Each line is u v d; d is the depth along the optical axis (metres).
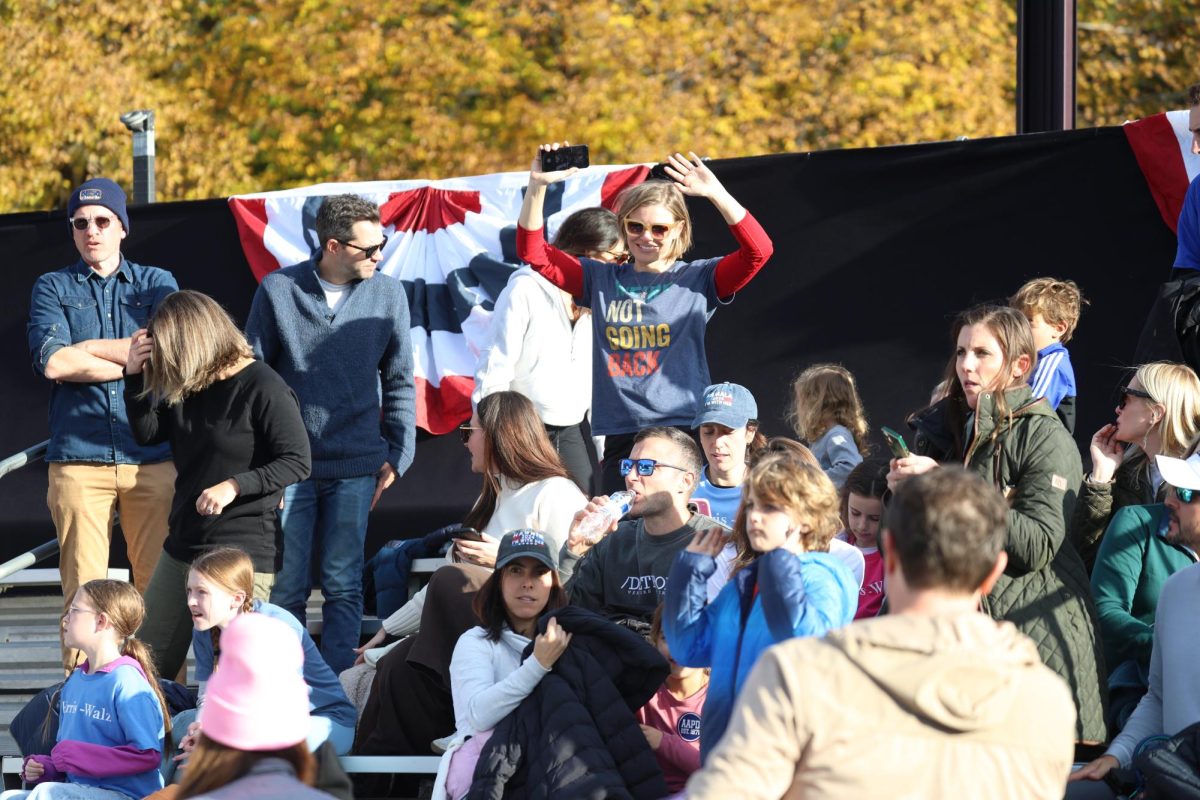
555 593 17.64
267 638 9.98
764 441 20.91
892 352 25.69
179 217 29.12
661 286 21.27
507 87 65.38
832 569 14.06
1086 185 24.89
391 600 23.78
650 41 64.25
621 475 21.02
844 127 64.75
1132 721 16.09
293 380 22.61
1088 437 24.69
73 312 24.48
